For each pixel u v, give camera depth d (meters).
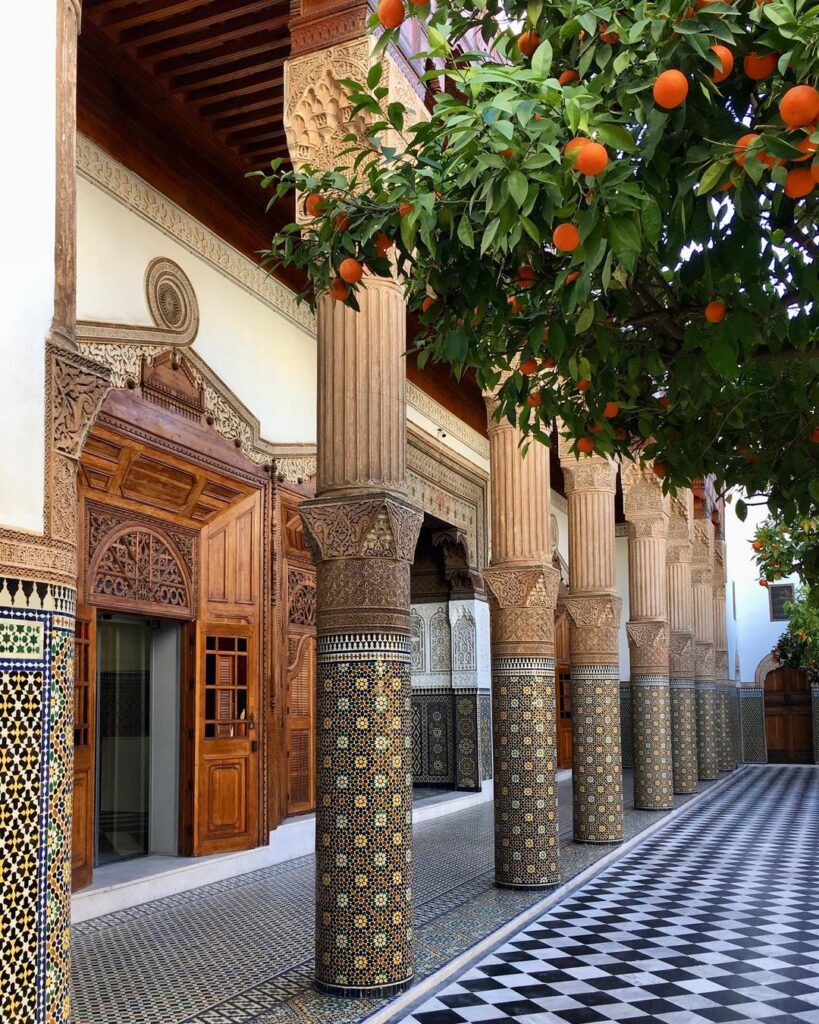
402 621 3.38
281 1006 3.09
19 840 1.54
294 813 6.15
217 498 5.39
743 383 2.02
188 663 5.25
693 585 12.26
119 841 5.04
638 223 1.45
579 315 1.80
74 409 1.73
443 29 1.89
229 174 5.45
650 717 8.72
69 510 1.72
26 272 1.62
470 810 8.48
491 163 1.46
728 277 1.65
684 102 1.40
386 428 3.43
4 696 1.53
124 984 3.31
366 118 3.42
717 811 9.16
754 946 4.16
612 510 6.88
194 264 5.22
